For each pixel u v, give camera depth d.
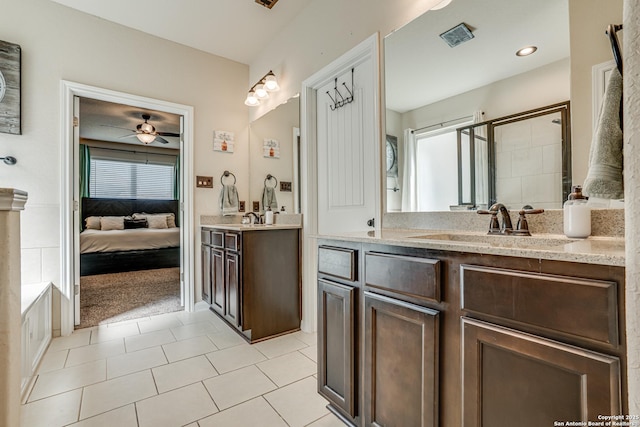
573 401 0.68
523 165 1.29
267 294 2.29
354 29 2.00
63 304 2.32
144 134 4.46
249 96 3.08
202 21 2.61
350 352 1.25
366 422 1.19
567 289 0.69
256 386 1.62
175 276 4.41
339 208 2.26
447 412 0.93
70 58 2.42
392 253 1.10
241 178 3.29
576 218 1.06
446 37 1.54
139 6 2.41
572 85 1.16
